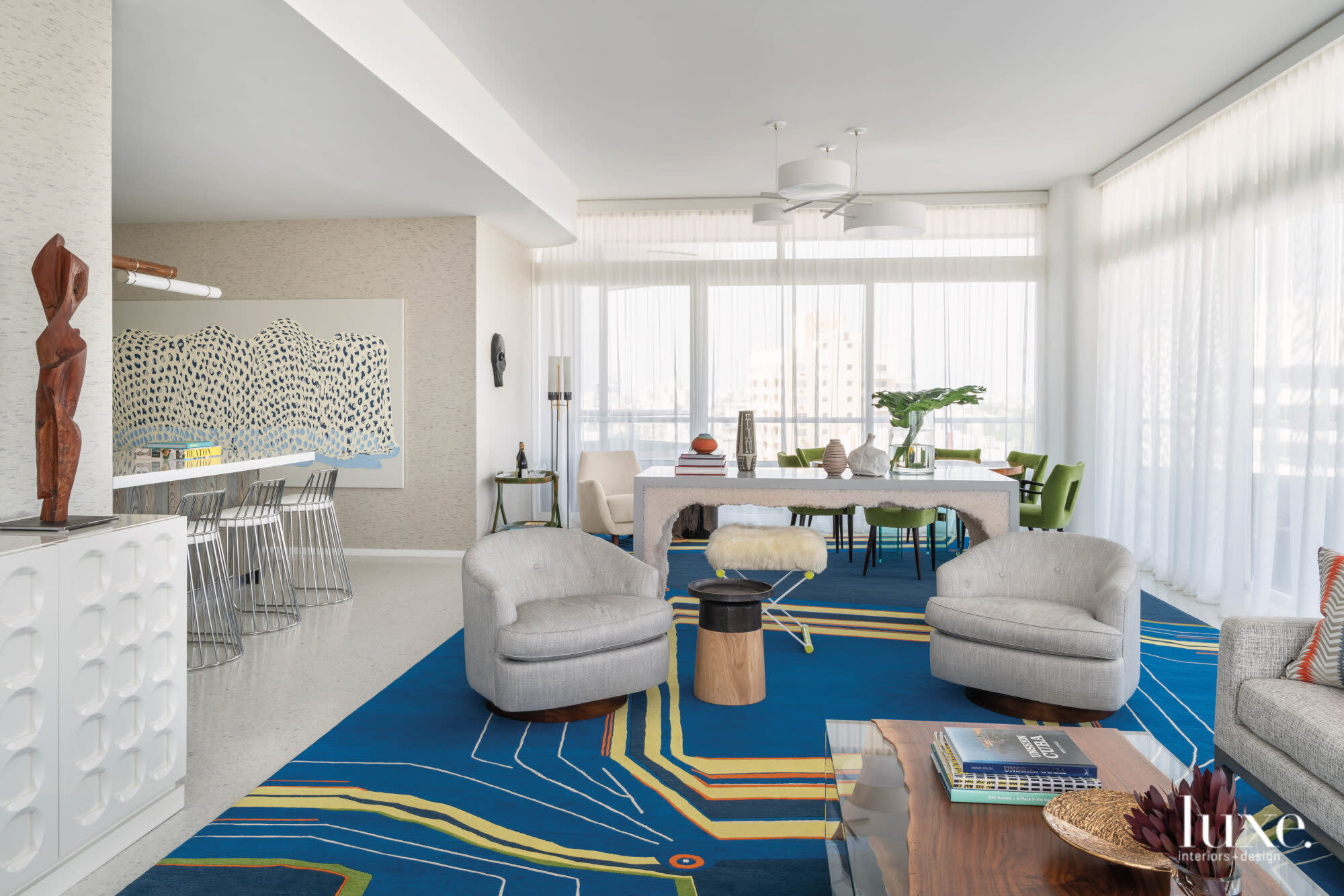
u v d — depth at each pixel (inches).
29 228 100.9
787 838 97.0
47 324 98.0
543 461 336.5
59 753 86.7
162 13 127.8
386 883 87.6
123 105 168.1
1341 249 172.6
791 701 141.0
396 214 266.7
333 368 274.8
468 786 109.8
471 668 135.9
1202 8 168.7
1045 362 319.6
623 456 295.9
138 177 221.0
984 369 322.7
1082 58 193.3
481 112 208.1
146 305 278.4
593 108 224.5
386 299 273.9
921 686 148.5
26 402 101.4
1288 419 186.9
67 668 87.8
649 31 178.2
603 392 332.8
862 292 326.6
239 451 276.8
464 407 273.4
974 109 227.3
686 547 295.6
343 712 137.0
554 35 179.9
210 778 113.3
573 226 302.8
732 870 90.4
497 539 145.9
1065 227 303.0
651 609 137.3
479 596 131.5
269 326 275.7
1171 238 245.1
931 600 141.6
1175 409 237.9
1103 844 66.7
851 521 261.9
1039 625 128.3
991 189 315.3
